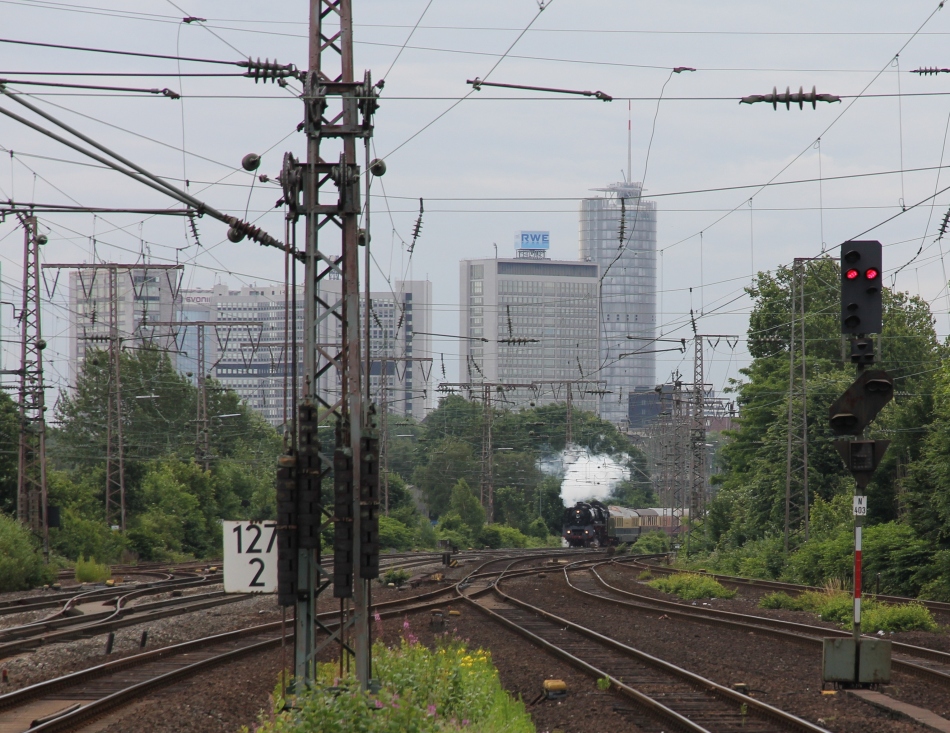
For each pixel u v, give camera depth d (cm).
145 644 9156
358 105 5194
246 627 10606
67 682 6731
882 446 6606
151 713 5703
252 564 5131
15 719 5697
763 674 7306
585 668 7331
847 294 6694
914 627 10000
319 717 4094
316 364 5141
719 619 10919
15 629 9788
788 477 19812
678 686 6712
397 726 4159
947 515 14450
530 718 5778
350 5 5309
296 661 5056
